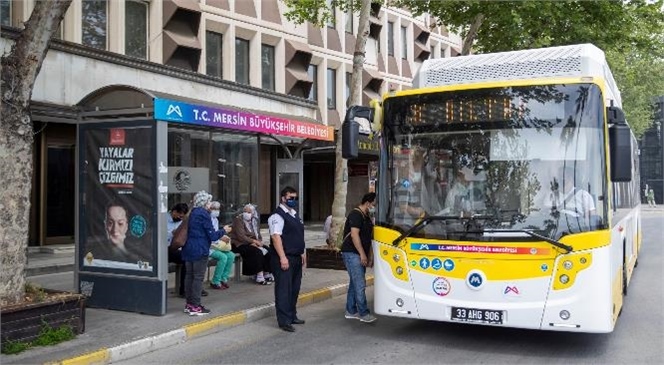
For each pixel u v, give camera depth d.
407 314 6.83
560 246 6.21
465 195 6.75
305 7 13.61
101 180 8.75
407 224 6.95
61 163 17.62
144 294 8.42
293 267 8.15
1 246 6.69
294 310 8.37
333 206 13.51
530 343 7.25
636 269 13.98
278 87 24.33
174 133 11.70
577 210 6.33
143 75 17.52
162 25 19.11
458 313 6.55
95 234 8.80
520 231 6.38
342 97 28.38
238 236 11.10
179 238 9.36
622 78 31.55
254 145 12.11
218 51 21.83
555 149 6.55
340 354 6.86
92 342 6.90
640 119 42.06
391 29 32.81
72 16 15.84
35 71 7.05
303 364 6.48
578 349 6.98
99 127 8.73
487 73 7.32
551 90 6.68
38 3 6.95
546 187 6.48
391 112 7.27
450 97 7.01
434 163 6.96
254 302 9.34
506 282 6.38
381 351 6.97
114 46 17.33
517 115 6.73
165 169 8.41
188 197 11.71
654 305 9.62
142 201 8.45
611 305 6.29
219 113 9.58
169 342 7.31
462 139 6.89
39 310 6.81
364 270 8.52
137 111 8.38
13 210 6.81
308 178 31.33
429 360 6.57
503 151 6.71
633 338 7.48
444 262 6.65
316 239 21.95
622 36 18.22
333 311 9.41
